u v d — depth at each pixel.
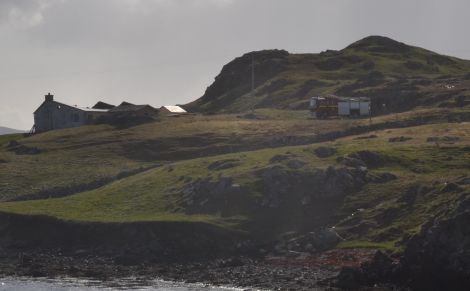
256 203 169.25
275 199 169.50
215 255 156.38
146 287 129.75
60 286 132.38
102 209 186.12
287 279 130.25
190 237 160.88
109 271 148.12
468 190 143.38
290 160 180.00
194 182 184.12
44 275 145.25
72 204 193.25
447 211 123.19
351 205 164.12
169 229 163.25
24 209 190.25
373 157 180.38
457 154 181.88
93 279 139.88
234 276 136.62
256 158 191.38
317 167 174.88
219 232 161.00
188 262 154.00
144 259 157.88
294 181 172.12
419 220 148.38
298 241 153.88
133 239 164.62
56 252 170.25
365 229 153.00
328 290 119.56
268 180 173.88
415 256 119.25
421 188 158.12
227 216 168.38
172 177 196.50
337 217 161.75
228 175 179.25
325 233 151.75
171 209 177.75
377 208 159.00
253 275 135.75
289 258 148.62
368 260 136.38
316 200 167.88
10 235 181.62
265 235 160.75
